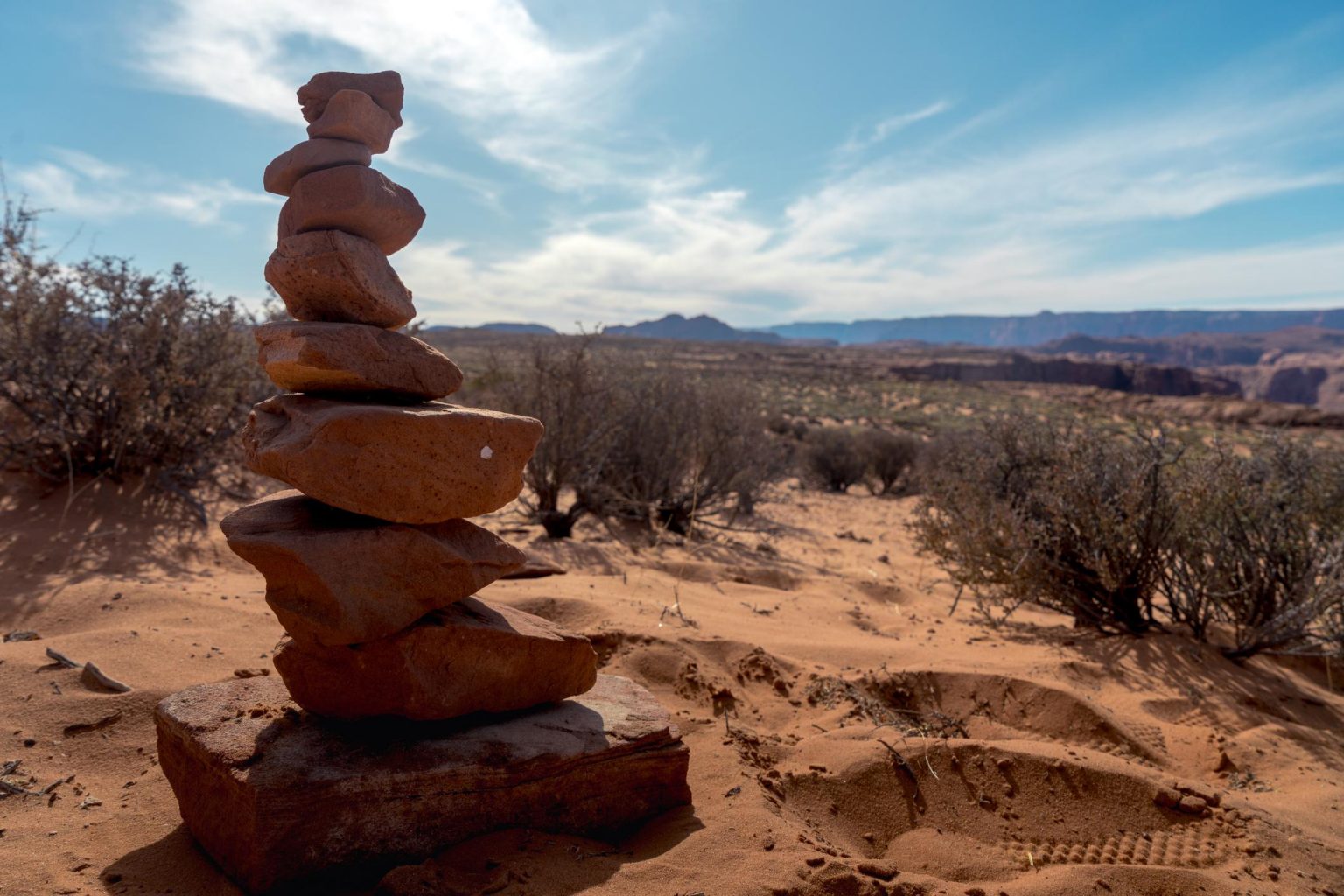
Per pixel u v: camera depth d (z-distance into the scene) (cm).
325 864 240
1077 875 273
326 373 276
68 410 671
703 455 972
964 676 443
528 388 843
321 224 294
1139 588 585
